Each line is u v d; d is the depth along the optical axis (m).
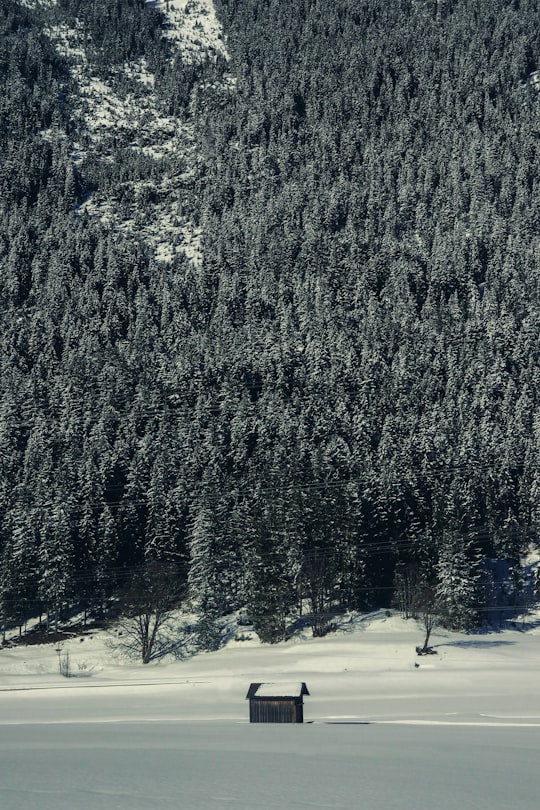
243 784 29.73
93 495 136.50
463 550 117.62
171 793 28.17
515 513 142.38
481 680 87.56
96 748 41.06
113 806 26.27
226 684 88.75
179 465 147.50
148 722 60.31
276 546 117.69
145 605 111.62
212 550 118.31
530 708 69.12
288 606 116.19
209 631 113.75
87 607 127.69
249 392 184.38
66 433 163.62
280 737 45.69
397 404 174.88
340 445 146.12
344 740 43.75
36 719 68.12
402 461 139.75
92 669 107.81
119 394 184.75
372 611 122.81
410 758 36.28
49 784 29.77
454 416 170.12
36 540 128.38
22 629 126.50
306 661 99.25
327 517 122.38
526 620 125.44
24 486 140.00
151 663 109.69
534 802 27.16
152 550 127.50
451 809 26.11
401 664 96.75
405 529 126.94
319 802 26.89
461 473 142.00
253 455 151.88
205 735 47.56
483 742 42.91
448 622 115.69
